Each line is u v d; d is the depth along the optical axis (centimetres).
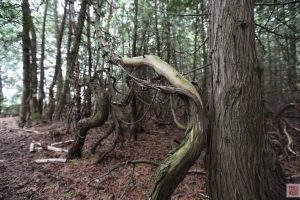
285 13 537
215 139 244
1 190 381
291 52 868
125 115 538
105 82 450
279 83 981
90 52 682
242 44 237
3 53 1179
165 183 229
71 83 689
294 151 480
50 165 457
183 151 226
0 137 661
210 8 260
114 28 865
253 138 234
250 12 243
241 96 235
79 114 633
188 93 232
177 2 587
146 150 509
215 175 244
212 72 255
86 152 506
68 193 363
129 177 392
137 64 297
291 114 696
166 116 704
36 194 368
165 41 808
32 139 631
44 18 1018
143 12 824
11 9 727
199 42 995
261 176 236
